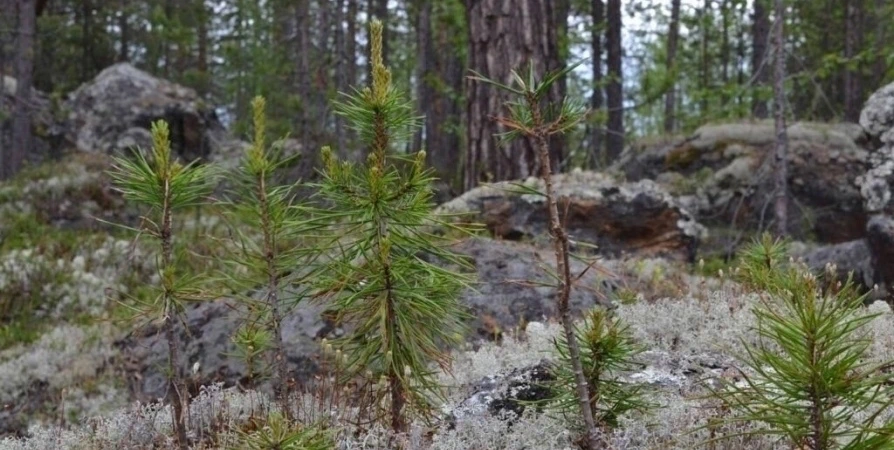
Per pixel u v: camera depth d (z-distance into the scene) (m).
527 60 9.15
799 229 10.41
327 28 18.70
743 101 11.94
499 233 8.11
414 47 24.47
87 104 18.86
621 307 4.50
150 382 6.19
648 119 30.34
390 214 2.80
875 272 6.97
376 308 2.85
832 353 1.98
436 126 19.92
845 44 19.00
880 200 6.89
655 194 8.34
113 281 9.66
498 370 4.12
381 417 3.05
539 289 5.86
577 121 2.42
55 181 13.48
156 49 27.20
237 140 19.77
